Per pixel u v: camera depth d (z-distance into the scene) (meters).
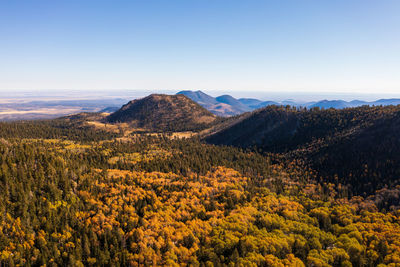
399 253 107.19
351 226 129.88
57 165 152.50
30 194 120.06
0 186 117.56
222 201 155.88
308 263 101.06
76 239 105.19
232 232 117.94
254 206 150.75
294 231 125.56
